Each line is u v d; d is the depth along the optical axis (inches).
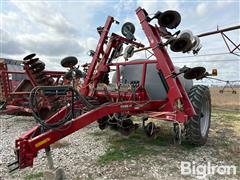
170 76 131.2
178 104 131.0
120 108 125.8
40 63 195.8
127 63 156.9
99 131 192.2
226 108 402.6
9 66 314.2
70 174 106.7
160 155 133.2
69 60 169.3
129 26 171.3
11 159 126.4
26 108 213.2
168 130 192.1
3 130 202.1
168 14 125.1
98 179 101.8
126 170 111.8
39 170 111.0
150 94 166.4
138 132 184.7
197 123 142.9
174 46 121.6
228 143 159.2
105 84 167.5
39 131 95.3
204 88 154.2
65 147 147.4
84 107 127.0
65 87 96.2
